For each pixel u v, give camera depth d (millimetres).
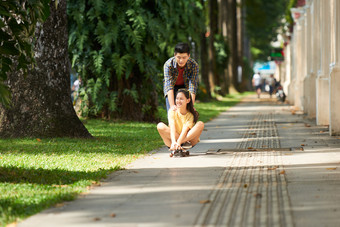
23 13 10953
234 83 81000
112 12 26062
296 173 11266
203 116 32625
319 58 28234
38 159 13891
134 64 27141
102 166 12773
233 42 79438
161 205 8477
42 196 9258
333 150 15125
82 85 27875
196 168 12164
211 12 61469
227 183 10250
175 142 13898
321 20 24922
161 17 27469
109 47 26172
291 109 40312
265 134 20703
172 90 14117
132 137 19875
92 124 25812
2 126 18781
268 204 8422
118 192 9617
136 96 27469
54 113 18922
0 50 10953
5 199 9008
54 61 19016
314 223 7273
